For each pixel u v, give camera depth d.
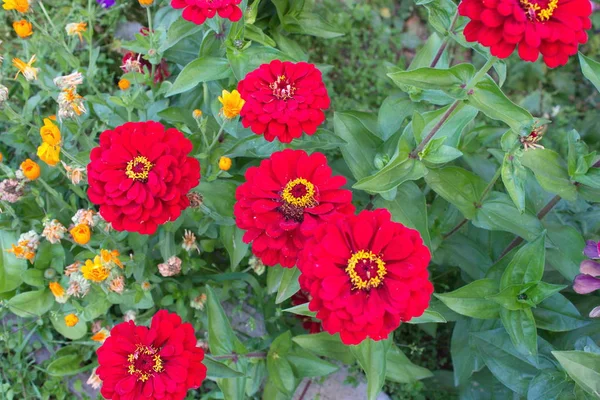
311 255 0.47
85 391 0.70
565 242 0.62
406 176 0.58
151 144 0.53
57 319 0.67
